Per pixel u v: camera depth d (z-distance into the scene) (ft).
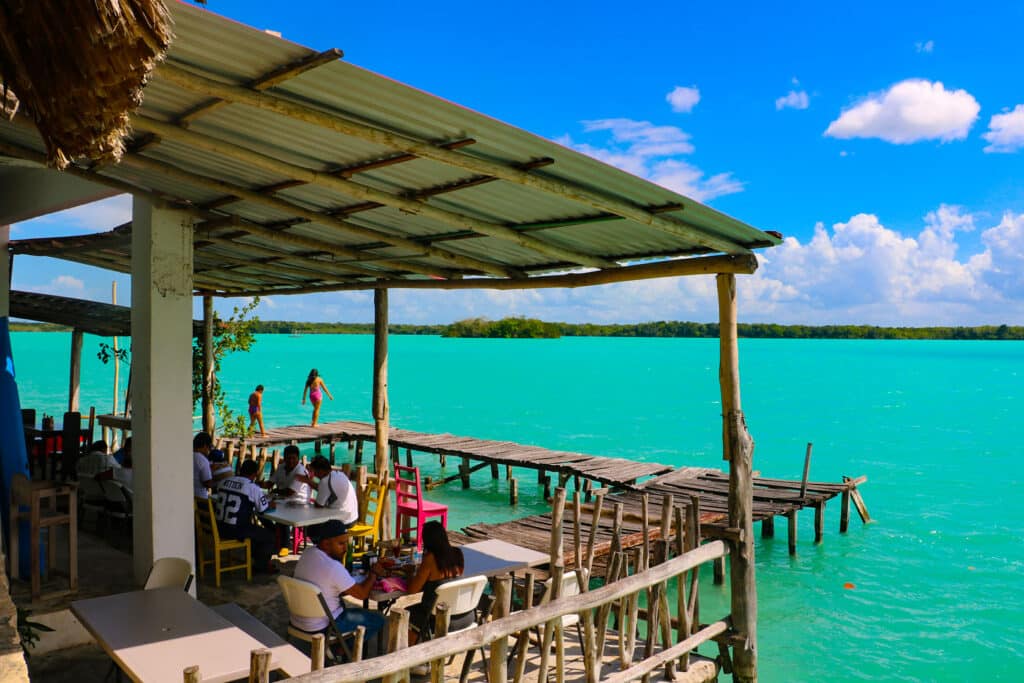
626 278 20.97
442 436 65.87
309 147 14.82
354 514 25.34
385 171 15.69
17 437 22.59
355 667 11.80
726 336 19.19
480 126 12.71
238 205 20.85
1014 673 24.86
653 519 20.47
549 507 51.72
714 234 17.67
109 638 13.17
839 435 97.35
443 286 28.30
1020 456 80.33
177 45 10.65
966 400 148.77
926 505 55.57
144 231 19.81
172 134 14.01
